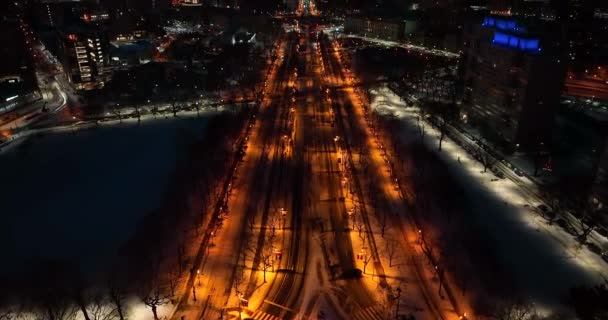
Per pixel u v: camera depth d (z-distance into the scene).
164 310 103.00
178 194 154.75
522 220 138.00
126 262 119.12
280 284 112.19
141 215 142.00
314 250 125.44
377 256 122.44
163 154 188.88
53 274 114.31
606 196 137.62
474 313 101.19
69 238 130.25
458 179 165.50
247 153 191.75
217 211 145.25
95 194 155.38
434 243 127.00
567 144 190.75
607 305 93.69
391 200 152.25
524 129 180.38
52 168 175.75
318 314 101.94
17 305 104.31
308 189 160.12
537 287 108.62
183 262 119.38
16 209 146.12
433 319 100.19
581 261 118.25
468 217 139.62
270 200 152.62
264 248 126.38
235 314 102.25
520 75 177.12
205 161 180.62
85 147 196.00
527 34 178.25
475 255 121.12
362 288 110.25
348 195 155.75
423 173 170.12
